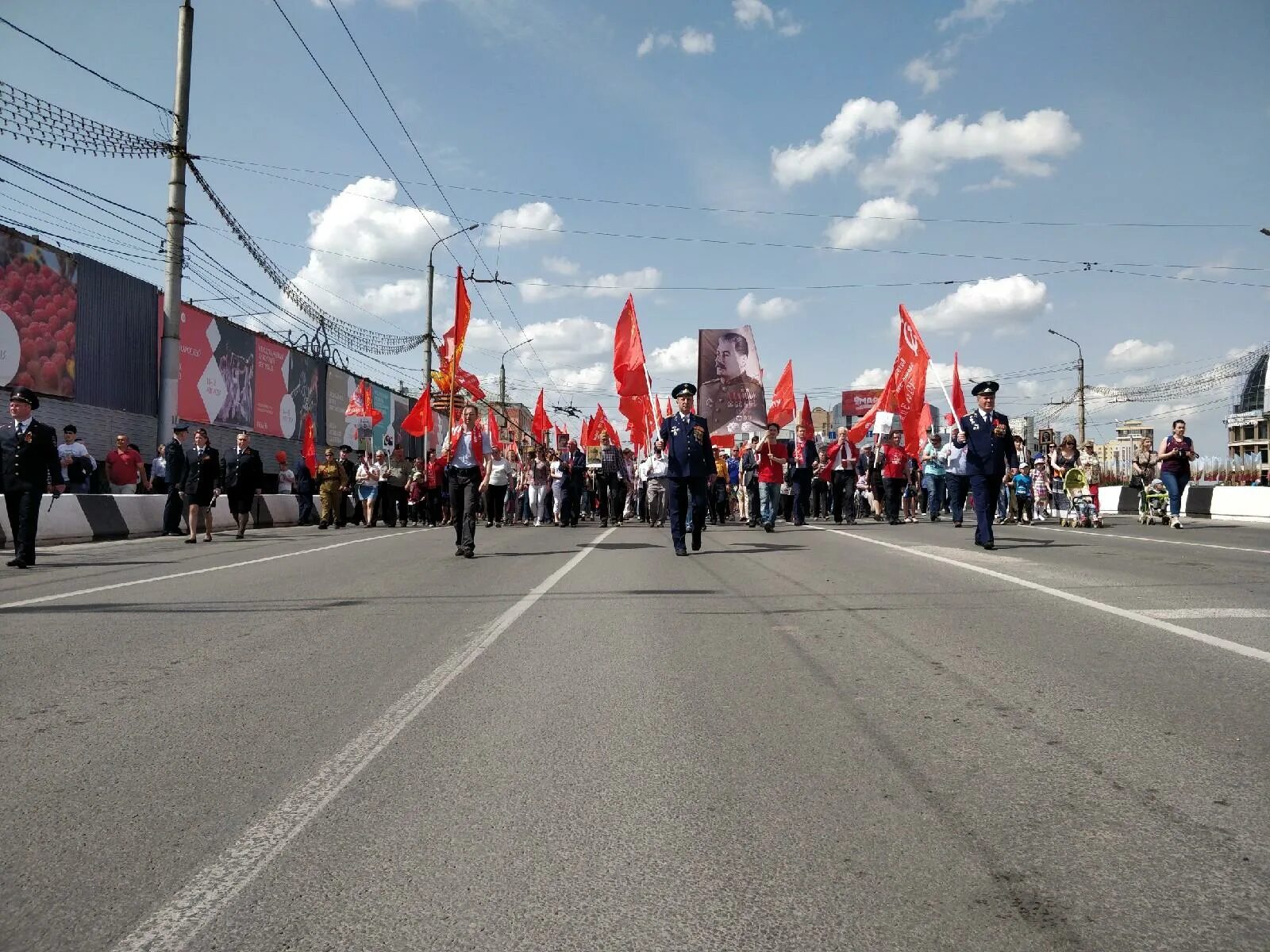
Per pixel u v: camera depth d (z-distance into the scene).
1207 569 10.76
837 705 5.10
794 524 22.48
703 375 27.23
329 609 8.41
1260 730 4.52
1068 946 2.64
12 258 20.27
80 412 22.55
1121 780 3.89
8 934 2.76
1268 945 2.62
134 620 7.84
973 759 4.19
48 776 4.08
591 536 18.98
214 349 28.48
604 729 4.70
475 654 6.46
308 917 2.84
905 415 22.50
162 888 3.04
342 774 4.08
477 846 3.34
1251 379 53.12
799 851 3.26
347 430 40.03
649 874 3.10
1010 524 22.72
